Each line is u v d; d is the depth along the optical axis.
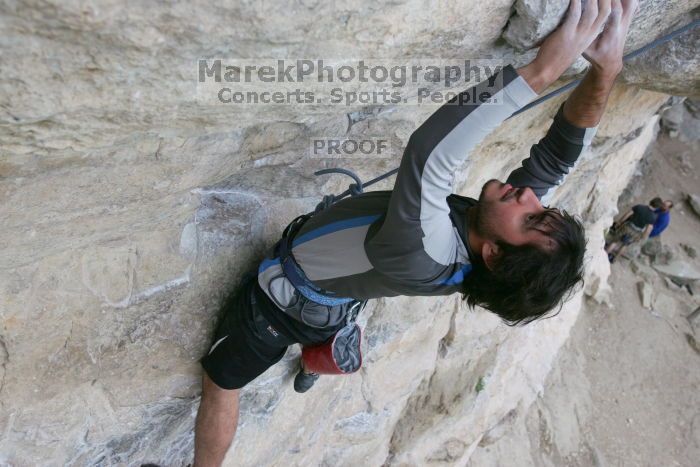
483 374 4.12
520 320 1.30
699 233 9.32
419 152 1.17
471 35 1.22
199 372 1.88
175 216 1.57
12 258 1.29
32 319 1.42
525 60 1.46
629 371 7.34
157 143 1.17
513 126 2.48
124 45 0.82
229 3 0.83
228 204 1.77
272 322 1.71
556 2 1.15
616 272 8.28
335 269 1.51
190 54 0.89
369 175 2.04
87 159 1.10
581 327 7.56
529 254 1.19
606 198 5.72
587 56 1.33
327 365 1.78
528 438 6.06
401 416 3.78
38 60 0.79
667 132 10.23
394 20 1.03
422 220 1.21
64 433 1.64
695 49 1.85
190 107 1.02
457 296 3.44
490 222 1.25
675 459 6.77
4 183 1.05
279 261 1.66
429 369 3.47
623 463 6.56
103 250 1.49
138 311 1.64
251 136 1.42
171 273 1.67
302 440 2.72
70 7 0.73
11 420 1.51
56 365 1.52
